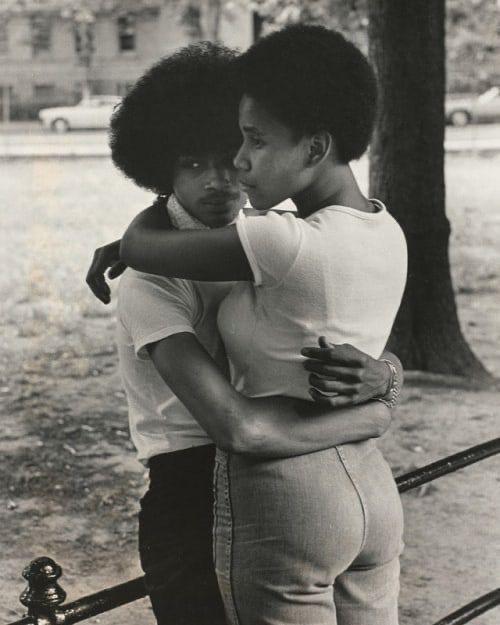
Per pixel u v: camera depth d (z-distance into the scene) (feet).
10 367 27.30
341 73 5.26
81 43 131.13
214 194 5.98
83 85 132.16
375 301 5.47
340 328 5.33
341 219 5.36
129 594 6.46
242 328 5.49
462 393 24.26
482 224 53.67
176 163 6.03
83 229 52.42
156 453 5.98
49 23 131.23
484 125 107.86
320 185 5.49
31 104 131.95
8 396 24.56
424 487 18.33
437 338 26.22
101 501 18.02
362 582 5.77
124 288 5.80
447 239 26.25
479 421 22.15
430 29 24.90
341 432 5.46
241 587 5.45
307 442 5.36
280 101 5.21
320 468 5.38
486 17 91.66
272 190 5.45
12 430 21.94
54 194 65.67
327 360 5.19
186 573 5.93
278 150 5.32
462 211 58.34
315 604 5.41
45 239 49.47
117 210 58.90
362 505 5.43
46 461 19.97
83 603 6.29
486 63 110.22
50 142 98.32
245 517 5.39
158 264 5.50
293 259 5.17
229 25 111.14
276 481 5.30
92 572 15.35
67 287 38.52
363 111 5.38
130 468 19.67
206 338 5.89
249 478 5.36
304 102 5.20
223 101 5.89
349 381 5.39
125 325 5.79
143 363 5.96
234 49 6.32
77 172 77.25
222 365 5.95
